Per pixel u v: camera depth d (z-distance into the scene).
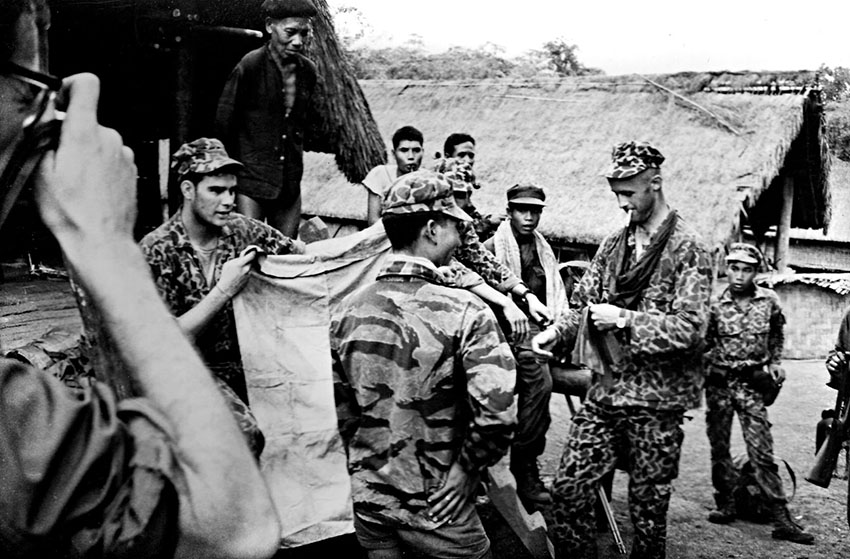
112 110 6.06
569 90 17.38
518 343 4.16
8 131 0.83
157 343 0.86
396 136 5.47
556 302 5.14
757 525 5.77
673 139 15.33
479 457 2.75
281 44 4.54
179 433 0.85
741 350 5.74
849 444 5.32
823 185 16.45
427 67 27.69
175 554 0.84
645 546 4.24
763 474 5.59
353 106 6.52
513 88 17.92
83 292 0.94
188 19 5.28
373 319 2.86
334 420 2.86
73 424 0.83
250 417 2.70
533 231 5.23
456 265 4.18
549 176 15.62
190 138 5.41
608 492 5.26
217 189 3.11
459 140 6.04
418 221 2.89
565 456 4.29
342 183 16.53
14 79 0.84
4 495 0.78
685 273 4.12
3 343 3.46
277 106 4.61
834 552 5.37
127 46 5.48
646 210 4.22
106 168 0.88
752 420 5.65
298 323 2.88
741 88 15.91
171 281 3.13
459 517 2.83
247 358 2.81
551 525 4.71
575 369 4.96
